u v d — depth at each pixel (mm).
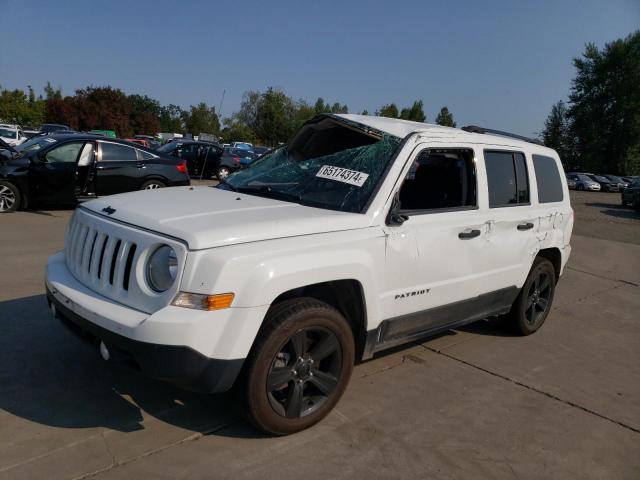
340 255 3113
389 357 4531
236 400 2967
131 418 3193
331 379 3246
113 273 2957
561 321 6102
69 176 9914
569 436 3475
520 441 3355
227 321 2699
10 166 9844
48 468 2664
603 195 38531
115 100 68375
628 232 16141
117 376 3686
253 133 60219
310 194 3635
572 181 43750
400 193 3916
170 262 2736
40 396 3354
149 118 83375
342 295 3402
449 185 4094
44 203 10180
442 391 3953
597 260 10461
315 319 3043
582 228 16391
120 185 10523
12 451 2779
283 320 2908
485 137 4422
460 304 4137
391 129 3875
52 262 3514
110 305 2850
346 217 3275
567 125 67688
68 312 2994
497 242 4336
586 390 4215
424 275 3711
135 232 2896
